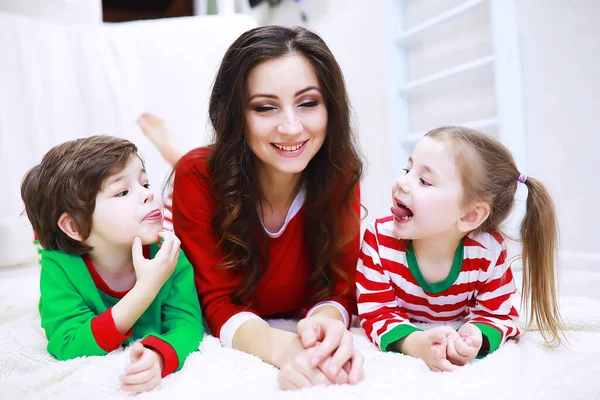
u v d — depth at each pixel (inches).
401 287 34.1
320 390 23.2
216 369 27.7
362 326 34.6
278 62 31.9
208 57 76.5
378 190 89.4
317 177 37.2
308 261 38.7
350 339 26.4
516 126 63.7
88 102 75.7
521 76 64.3
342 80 34.9
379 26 87.8
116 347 29.8
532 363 27.4
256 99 32.3
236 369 27.7
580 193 58.1
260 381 25.8
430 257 33.0
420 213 31.1
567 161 59.3
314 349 25.8
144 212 31.7
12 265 65.9
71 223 31.5
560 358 28.3
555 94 60.2
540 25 61.4
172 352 27.8
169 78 76.5
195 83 76.2
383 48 87.0
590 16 55.8
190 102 76.0
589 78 56.3
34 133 73.1
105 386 25.5
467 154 30.8
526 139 64.4
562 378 24.6
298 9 109.3
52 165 31.9
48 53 75.0
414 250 33.4
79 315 31.3
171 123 76.0
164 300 33.9
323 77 33.2
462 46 72.4
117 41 77.1
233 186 34.6
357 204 39.1
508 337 32.0
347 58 96.7
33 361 30.5
